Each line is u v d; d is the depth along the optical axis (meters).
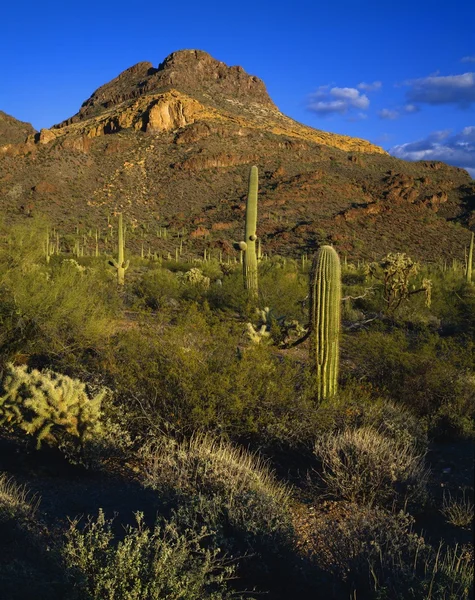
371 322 15.07
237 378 5.70
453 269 32.34
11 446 5.50
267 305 14.55
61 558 3.16
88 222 101.25
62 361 8.09
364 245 96.56
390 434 5.82
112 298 12.74
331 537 3.76
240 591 3.44
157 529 3.39
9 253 9.97
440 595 2.94
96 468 5.26
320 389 6.43
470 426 6.57
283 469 5.49
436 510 4.58
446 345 8.97
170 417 5.70
